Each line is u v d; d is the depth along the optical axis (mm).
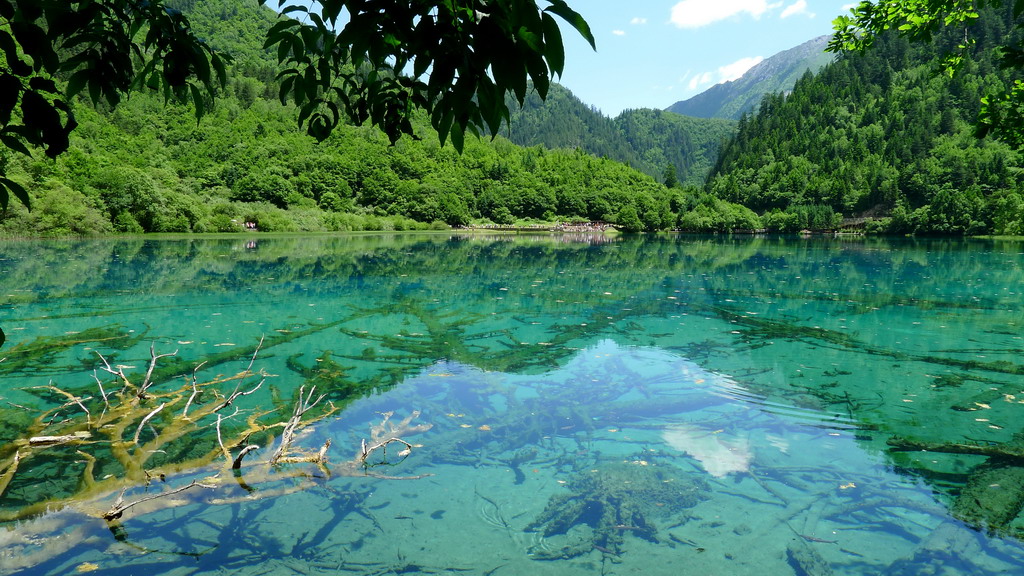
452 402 5953
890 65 123938
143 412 5363
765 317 10859
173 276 15375
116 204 34969
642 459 4633
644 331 9547
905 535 3541
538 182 88312
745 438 5078
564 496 4020
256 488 4023
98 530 3432
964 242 47062
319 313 10711
